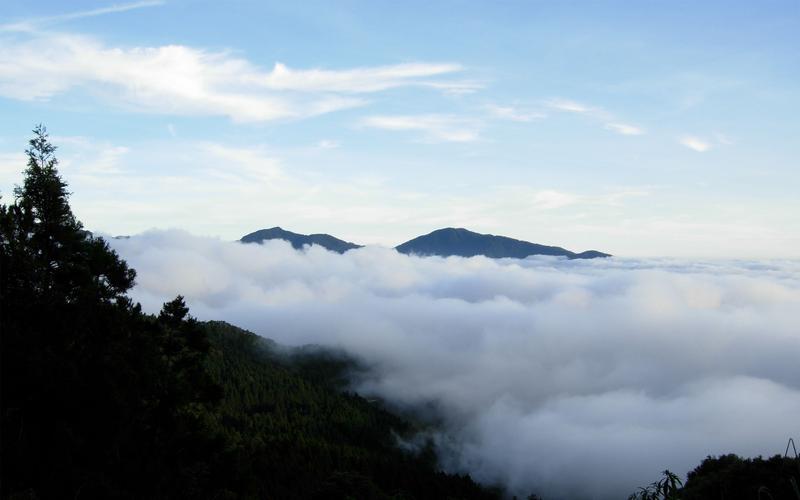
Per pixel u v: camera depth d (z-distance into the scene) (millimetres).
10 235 21047
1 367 16625
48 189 22391
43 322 19391
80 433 16969
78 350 19203
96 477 15602
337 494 33406
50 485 14844
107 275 23719
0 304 19188
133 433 19281
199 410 25688
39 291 20875
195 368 25453
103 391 17812
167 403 21750
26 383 16641
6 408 16188
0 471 14438
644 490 8734
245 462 24625
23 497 13633
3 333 17438
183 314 26234
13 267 20203
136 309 23656
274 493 61062
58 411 16953
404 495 25547
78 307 20234
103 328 20703
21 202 22000
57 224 22234
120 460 17641
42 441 16047
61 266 22234
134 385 19672
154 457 19406
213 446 23672
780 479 20969
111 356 19719
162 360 22781
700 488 25062
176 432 21750
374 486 35094
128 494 16188
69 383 17047
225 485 23188
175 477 19641
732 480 23719
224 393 25578
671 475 8625
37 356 17078
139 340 22172
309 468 79125
